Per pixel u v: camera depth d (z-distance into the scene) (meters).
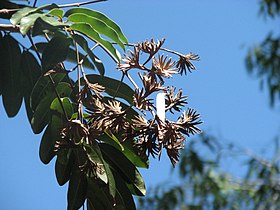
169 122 1.22
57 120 1.28
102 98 1.27
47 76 1.30
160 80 1.25
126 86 1.31
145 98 1.23
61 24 1.25
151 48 1.26
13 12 1.33
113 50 1.28
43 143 1.28
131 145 1.30
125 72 1.26
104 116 1.23
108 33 1.30
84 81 1.30
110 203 1.29
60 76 1.31
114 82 1.31
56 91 1.28
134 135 1.24
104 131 1.25
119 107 1.24
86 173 1.25
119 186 1.30
